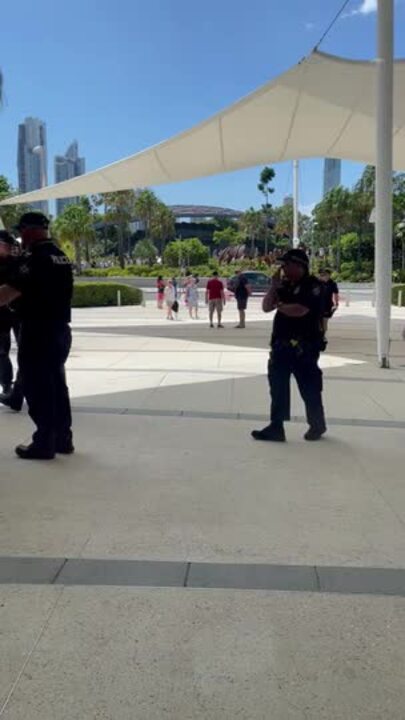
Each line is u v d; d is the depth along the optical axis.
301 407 7.89
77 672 2.59
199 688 2.50
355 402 8.25
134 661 2.67
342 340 16.25
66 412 5.68
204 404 7.91
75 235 72.88
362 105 15.06
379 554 3.75
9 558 3.64
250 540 3.93
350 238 81.56
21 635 2.85
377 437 6.48
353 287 61.28
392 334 18.42
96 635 2.86
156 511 4.39
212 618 3.01
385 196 11.27
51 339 5.35
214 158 18.33
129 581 3.37
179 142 16.39
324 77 13.70
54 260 5.25
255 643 2.81
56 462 5.46
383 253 11.30
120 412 7.42
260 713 2.37
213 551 3.76
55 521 4.19
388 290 11.27
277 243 107.31
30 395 5.43
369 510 4.46
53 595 3.21
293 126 16.36
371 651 2.76
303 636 2.87
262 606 3.12
